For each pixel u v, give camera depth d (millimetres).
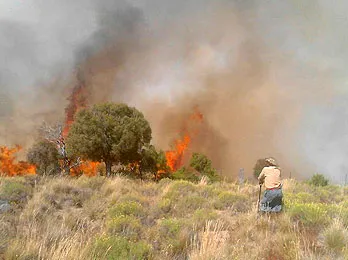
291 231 6840
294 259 5340
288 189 13500
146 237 6668
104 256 5113
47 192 9906
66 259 4805
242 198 10445
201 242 5957
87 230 6684
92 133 23156
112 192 11172
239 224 7539
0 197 9062
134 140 23578
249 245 6160
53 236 5879
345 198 12336
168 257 5719
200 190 11828
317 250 5855
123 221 7074
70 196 10125
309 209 7656
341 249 5785
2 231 5906
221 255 5270
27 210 7926
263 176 8609
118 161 24125
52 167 22750
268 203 8422
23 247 5062
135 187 13000
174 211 9156
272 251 5879
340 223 6660
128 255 5395
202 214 7926
